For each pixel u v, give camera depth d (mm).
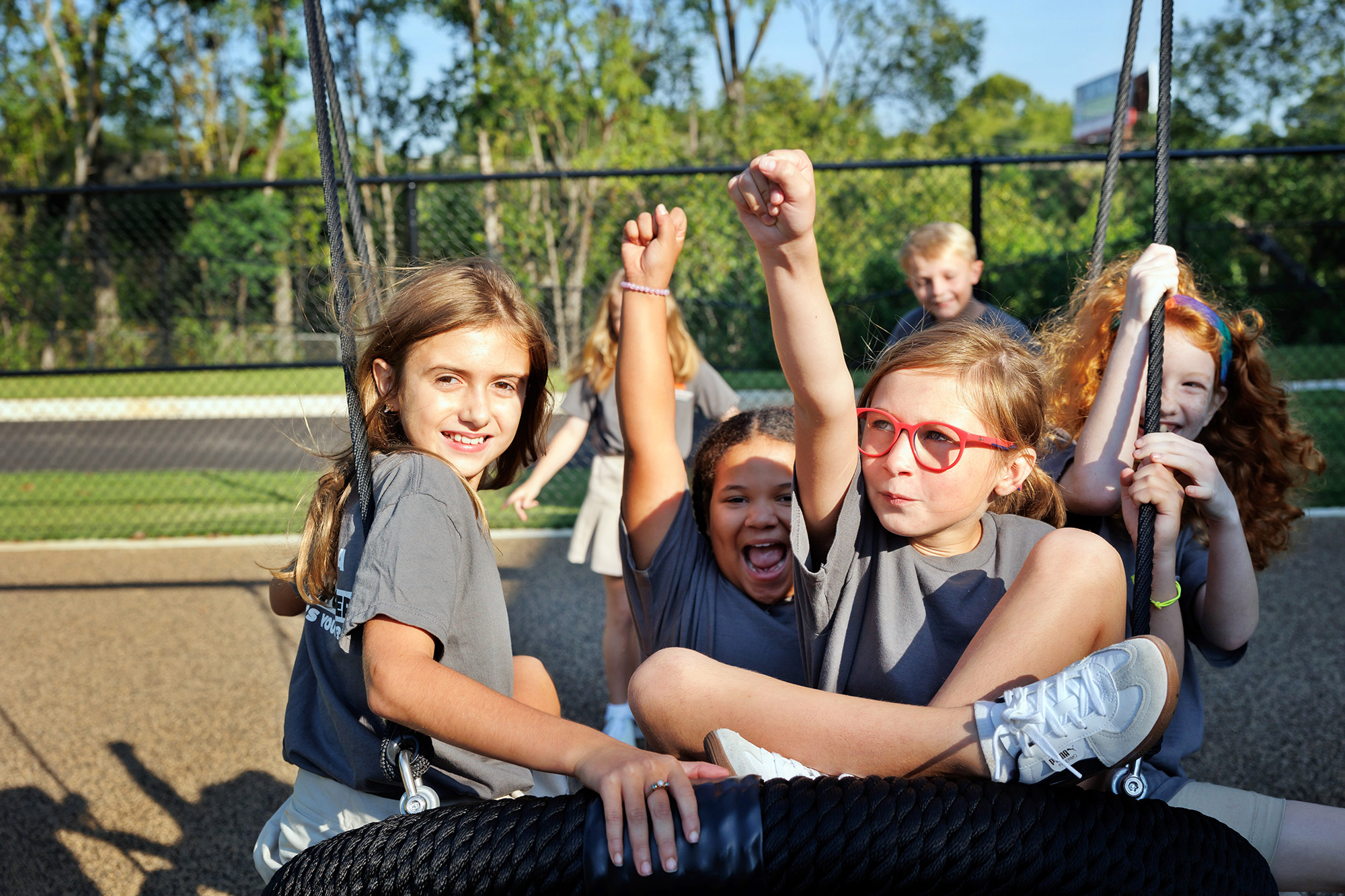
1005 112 49062
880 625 1374
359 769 1410
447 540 1338
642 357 1645
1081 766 1019
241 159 26297
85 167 23172
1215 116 26906
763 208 1217
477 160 22656
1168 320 1793
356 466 1333
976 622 1359
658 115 19406
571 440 3742
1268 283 15039
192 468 8859
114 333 11219
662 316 1654
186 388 14117
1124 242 13586
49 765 3143
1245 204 16500
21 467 9062
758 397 8164
